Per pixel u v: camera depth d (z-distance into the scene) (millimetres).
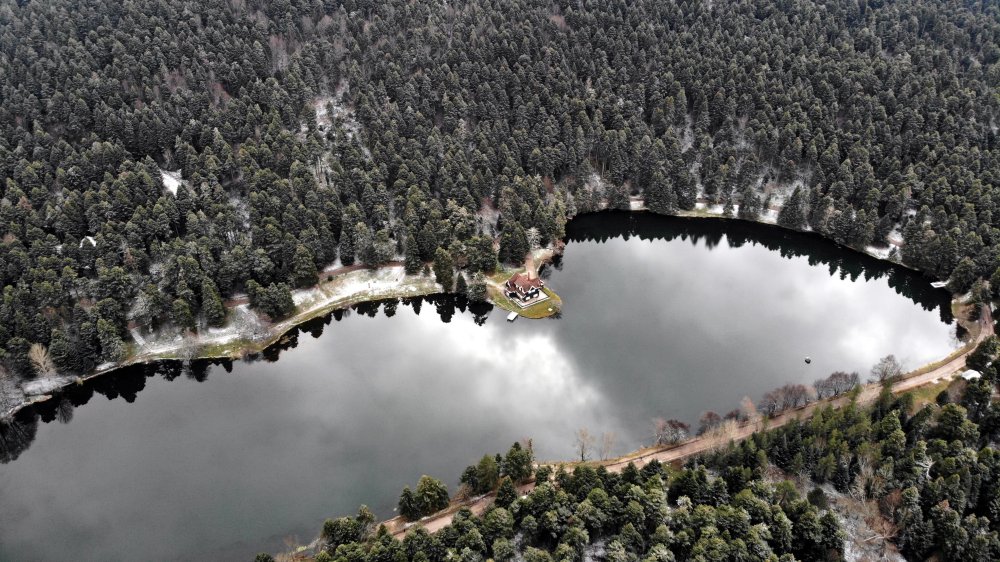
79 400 144500
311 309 165625
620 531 95938
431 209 179000
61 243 164000
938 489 98688
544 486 100438
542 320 165125
